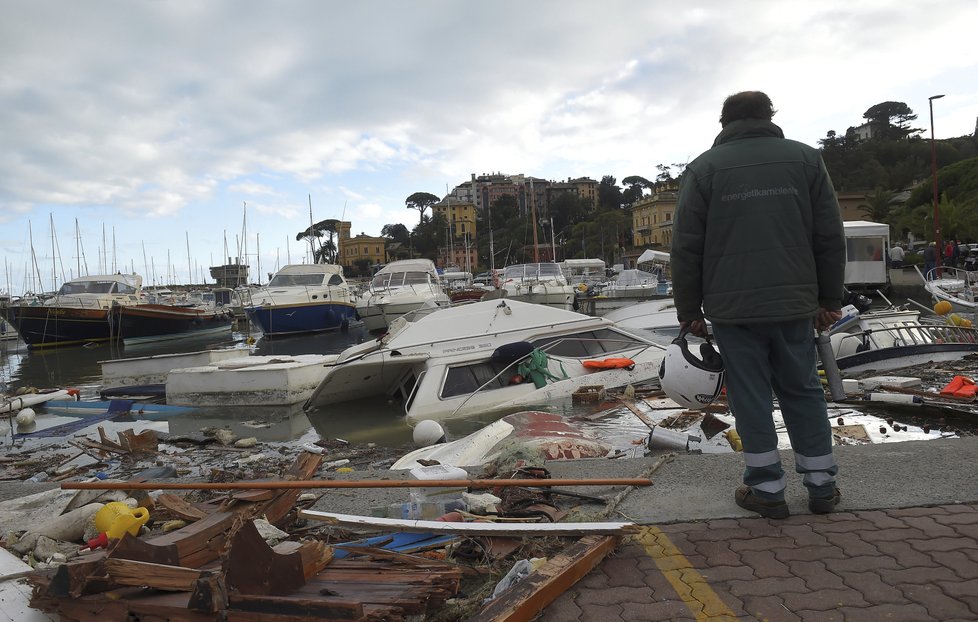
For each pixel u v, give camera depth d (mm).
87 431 10609
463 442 6492
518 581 2711
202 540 2812
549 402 10133
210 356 14234
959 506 3340
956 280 24828
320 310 31859
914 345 11055
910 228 62562
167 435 9633
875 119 163000
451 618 2648
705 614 2477
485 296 24125
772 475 3311
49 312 30641
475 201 195500
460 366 10523
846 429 6812
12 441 9930
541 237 129750
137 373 14328
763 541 3070
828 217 3158
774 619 2416
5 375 21297
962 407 7535
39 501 4723
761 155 3170
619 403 9641
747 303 3145
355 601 2219
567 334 11258
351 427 9875
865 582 2625
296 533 3523
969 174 68000
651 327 15344
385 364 10750
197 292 60594
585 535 3094
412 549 3260
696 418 8164
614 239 120938
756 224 3125
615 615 2516
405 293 29328
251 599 2234
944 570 2672
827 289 3260
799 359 3260
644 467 4367
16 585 2865
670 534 3227
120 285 35375
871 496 3525
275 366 12141
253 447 8914
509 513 3564
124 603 2395
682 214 3307
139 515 3490
